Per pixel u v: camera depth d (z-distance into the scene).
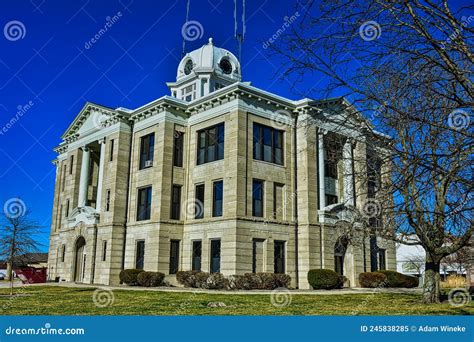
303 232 30.58
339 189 32.03
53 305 16.94
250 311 14.90
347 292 25.42
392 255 36.31
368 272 31.95
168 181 31.72
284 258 30.00
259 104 30.94
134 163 34.34
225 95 30.30
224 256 28.09
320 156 32.00
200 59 43.16
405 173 8.32
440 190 10.77
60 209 45.41
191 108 33.06
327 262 30.55
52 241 45.47
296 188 31.72
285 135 31.97
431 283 18.20
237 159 28.86
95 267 33.88
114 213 33.28
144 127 34.16
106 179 35.19
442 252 17.28
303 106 31.91
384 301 18.92
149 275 29.09
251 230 28.48
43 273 36.62
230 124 29.94
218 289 26.95
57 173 47.56
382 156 11.01
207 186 30.88
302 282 29.83
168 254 30.67
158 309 15.51
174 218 31.86
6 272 53.31
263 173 30.17
